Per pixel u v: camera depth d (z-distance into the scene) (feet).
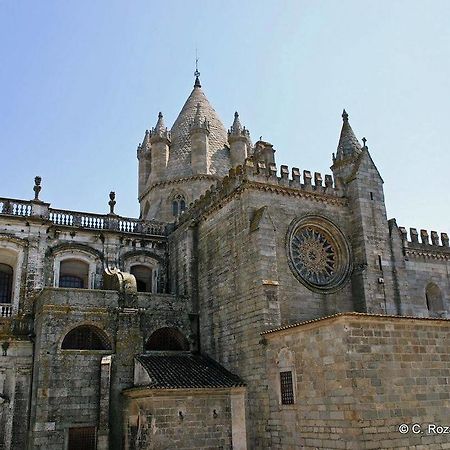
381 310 123.44
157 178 189.88
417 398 87.15
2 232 136.98
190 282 135.64
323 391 87.61
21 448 113.19
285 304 114.01
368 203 131.13
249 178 118.93
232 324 117.19
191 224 140.56
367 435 80.53
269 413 100.73
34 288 135.85
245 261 115.24
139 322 121.29
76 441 107.76
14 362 118.62
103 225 152.25
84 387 111.24
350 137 147.43
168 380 104.88
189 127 197.98
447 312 148.05
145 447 98.22
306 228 125.90
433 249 151.12
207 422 102.17
